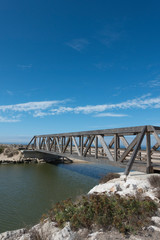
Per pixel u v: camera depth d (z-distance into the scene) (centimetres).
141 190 723
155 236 422
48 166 3014
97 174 2267
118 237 425
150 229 454
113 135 1371
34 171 2523
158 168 1018
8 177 2109
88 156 1750
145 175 961
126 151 1186
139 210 520
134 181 840
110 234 441
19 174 2297
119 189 798
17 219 998
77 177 2100
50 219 570
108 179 1138
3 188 1630
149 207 543
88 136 1714
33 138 3969
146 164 1090
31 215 1054
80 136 1909
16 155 3647
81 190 1556
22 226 912
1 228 891
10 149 3944
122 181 898
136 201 550
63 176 2161
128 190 761
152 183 791
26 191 1537
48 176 2161
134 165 1105
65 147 2191
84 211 526
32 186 1700
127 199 589
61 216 541
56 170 2598
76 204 610
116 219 473
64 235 444
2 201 1286
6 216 1035
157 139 971
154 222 491
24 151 3547
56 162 3503
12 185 1741
